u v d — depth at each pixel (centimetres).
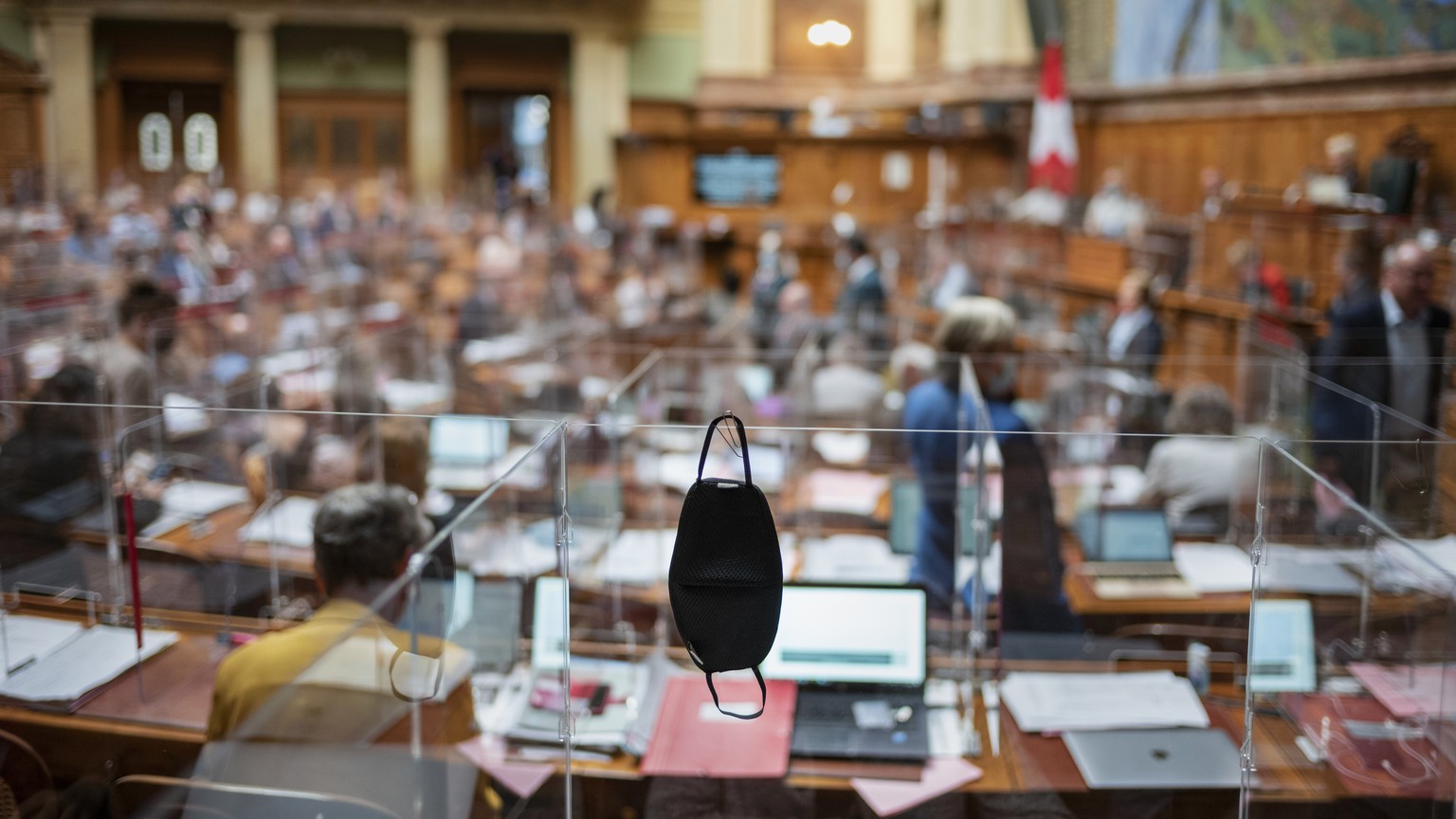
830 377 621
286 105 2072
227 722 251
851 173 1844
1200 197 1362
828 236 1706
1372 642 256
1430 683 245
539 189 2144
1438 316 598
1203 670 329
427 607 244
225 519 401
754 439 438
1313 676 256
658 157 1903
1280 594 258
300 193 2045
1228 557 396
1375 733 253
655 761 285
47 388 528
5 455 348
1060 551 339
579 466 318
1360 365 511
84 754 271
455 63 2098
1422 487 299
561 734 271
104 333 596
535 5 2014
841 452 475
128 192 1545
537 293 1116
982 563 334
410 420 421
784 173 1869
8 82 1516
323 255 1314
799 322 828
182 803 247
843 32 1966
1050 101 1453
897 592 308
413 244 1456
